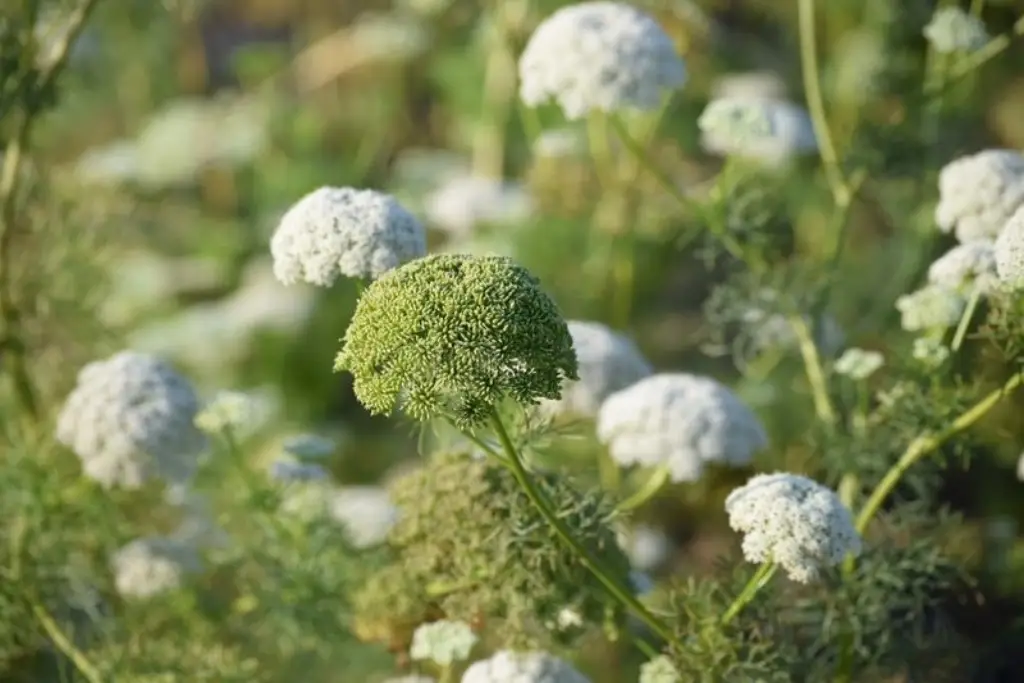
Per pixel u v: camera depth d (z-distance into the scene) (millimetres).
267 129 10211
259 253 9820
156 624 5473
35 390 6109
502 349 3342
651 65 5211
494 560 4254
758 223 5492
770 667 4289
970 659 5180
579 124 8391
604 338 5309
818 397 5328
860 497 4977
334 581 5270
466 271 3432
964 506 6887
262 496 5188
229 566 5625
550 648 4422
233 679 5012
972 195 4852
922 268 6352
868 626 4621
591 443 6090
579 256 8133
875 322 6418
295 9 12320
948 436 4516
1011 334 4172
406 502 4480
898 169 5922
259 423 7469
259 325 8906
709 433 4883
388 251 4039
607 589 4246
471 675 4340
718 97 9453
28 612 5125
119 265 8953
